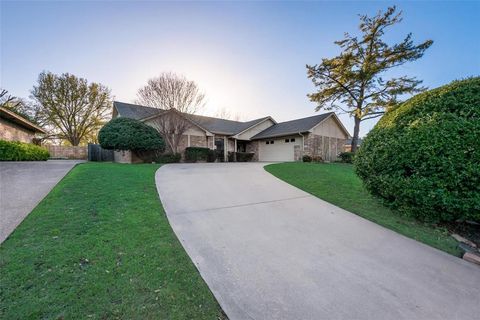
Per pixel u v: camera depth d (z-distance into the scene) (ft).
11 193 14.75
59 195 14.44
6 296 5.62
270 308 5.84
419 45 48.47
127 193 15.97
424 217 11.29
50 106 70.74
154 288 6.34
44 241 8.64
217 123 64.03
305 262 8.25
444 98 11.25
